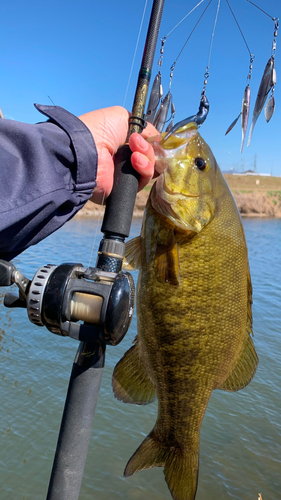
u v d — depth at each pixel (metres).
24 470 0.81
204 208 0.35
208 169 0.37
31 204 0.21
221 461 0.88
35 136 0.22
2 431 0.91
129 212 0.27
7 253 0.23
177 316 0.34
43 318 0.22
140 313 0.36
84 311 0.22
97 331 0.23
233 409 1.07
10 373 1.15
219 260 0.35
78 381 0.24
